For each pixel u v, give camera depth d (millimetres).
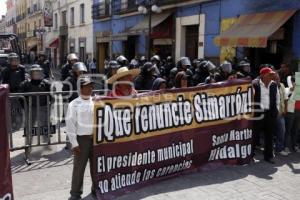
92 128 5219
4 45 17094
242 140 6824
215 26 14938
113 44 25750
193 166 6332
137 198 5363
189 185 5844
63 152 7453
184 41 17531
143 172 5738
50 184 5855
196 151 6309
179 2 17031
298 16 11227
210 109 6398
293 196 5539
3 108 4172
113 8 25094
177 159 6082
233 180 6098
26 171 6406
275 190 5746
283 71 8836
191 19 16578
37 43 48406
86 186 5805
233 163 6777
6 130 4207
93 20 29344
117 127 5414
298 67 11266
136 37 22125
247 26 12352
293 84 7836
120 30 24438
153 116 5770
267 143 7082
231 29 12938
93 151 5246
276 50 12258
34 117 6957
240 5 13469
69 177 6152
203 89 6289
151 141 5773
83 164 5277
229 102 6609
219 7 14664
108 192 5375
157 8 17812
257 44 11156
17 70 9492
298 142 8328
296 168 6801
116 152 5434
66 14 36688
